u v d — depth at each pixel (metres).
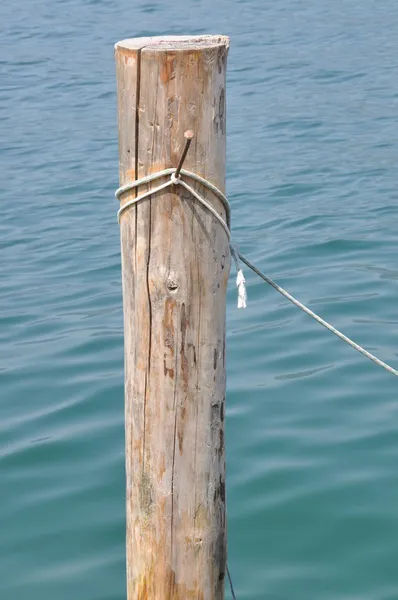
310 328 10.95
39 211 16.19
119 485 8.15
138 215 4.36
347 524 7.54
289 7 33.41
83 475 8.29
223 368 4.64
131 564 4.88
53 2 36.00
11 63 27.30
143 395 4.58
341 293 11.95
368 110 21.55
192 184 4.29
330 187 16.72
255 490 7.94
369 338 10.61
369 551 7.26
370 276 12.48
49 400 9.61
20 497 8.02
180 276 4.38
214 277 4.45
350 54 26.69
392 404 9.19
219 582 4.88
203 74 4.16
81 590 6.97
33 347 10.90
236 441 8.63
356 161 18.11
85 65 26.67
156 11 33.38
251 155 18.78
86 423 9.13
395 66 25.17
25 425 9.13
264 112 21.77
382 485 7.95
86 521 7.71
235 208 15.84
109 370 10.23
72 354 10.66
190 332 4.46
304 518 7.62
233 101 22.75
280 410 9.16
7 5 35.94
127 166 4.35
